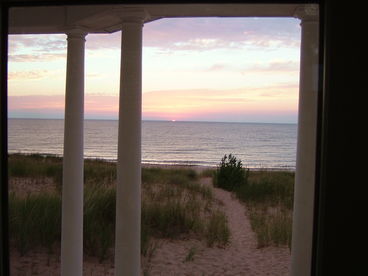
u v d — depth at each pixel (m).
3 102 1.65
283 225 6.55
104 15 3.03
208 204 8.31
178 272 4.89
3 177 1.66
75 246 3.72
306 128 2.57
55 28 3.26
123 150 3.19
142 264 5.21
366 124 1.18
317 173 1.33
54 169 7.21
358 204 1.19
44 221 4.80
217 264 5.18
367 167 1.18
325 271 1.21
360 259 1.18
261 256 5.52
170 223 6.46
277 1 1.64
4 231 1.63
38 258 4.48
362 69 1.18
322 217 1.22
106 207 5.77
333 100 1.20
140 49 3.07
